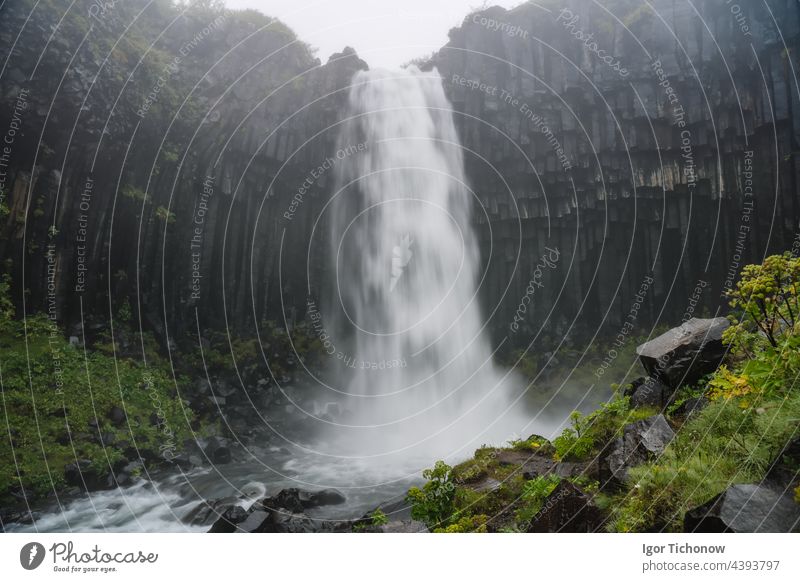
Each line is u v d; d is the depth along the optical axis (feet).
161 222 57.36
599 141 61.67
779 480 11.93
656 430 17.69
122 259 55.31
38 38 46.93
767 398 14.57
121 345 51.57
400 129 68.69
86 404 41.91
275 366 61.00
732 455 14.05
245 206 63.36
